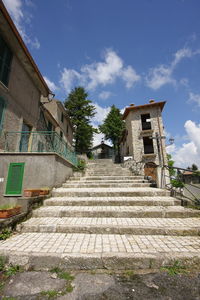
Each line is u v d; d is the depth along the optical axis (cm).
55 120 1162
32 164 482
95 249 212
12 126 605
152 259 193
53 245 224
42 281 170
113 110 2622
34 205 353
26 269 192
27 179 470
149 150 1694
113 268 191
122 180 628
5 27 542
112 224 282
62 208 357
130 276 178
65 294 150
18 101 657
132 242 233
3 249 210
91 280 172
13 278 176
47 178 469
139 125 1609
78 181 624
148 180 625
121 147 2395
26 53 641
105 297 146
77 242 234
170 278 174
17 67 659
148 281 169
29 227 279
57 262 194
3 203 455
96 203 380
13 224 278
